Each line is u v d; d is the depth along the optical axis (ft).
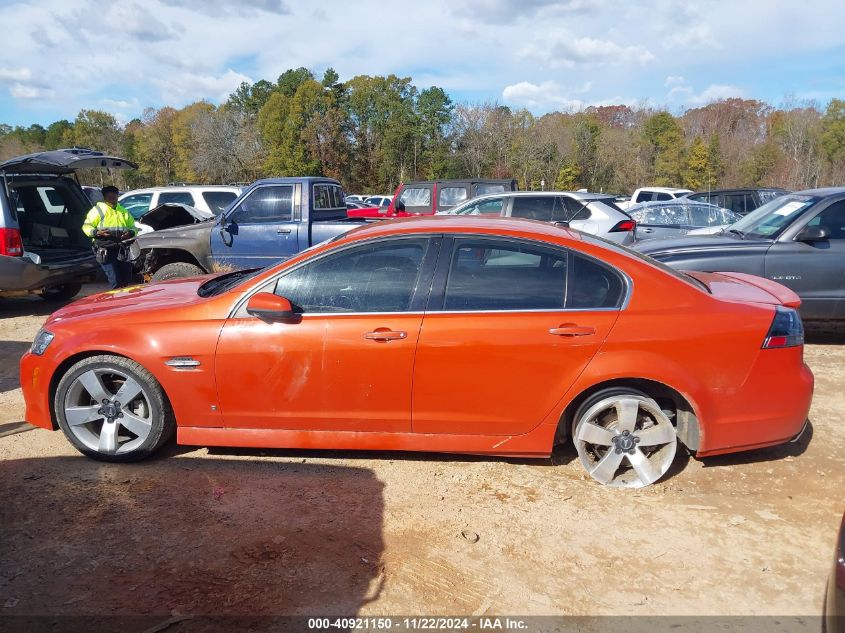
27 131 306.76
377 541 10.26
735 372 11.30
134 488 11.82
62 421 12.73
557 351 11.28
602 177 206.49
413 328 11.49
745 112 264.31
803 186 205.26
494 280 11.68
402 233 12.01
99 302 13.71
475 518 10.94
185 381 12.10
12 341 22.97
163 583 9.16
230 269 27.35
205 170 231.30
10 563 9.55
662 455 11.86
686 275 12.70
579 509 11.23
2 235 24.85
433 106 203.00
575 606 8.82
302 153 205.26
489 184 41.16
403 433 12.02
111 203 25.61
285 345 11.76
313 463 12.89
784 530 10.63
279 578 9.32
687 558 9.87
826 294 20.67
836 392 17.24
